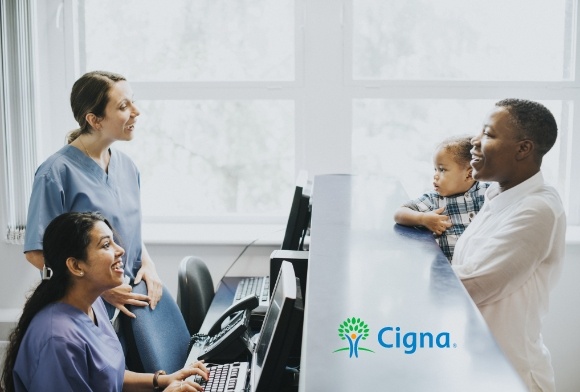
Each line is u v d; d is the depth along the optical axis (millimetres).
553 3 3289
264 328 1638
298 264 1910
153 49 3410
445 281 1207
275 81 3359
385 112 3387
